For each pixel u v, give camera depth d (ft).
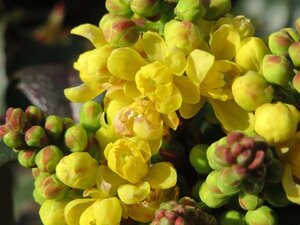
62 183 0.33
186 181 0.34
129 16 0.34
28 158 0.33
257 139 0.29
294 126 0.31
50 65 0.50
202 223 0.30
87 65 0.33
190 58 0.32
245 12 0.67
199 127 0.36
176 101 0.32
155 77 0.31
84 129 0.34
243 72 0.33
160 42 0.32
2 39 0.67
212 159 0.30
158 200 0.33
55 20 0.68
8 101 0.58
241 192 0.31
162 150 0.34
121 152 0.32
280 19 0.66
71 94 0.34
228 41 0.33
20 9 0.69
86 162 0.32
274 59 0.32
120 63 0.32
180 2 0.33
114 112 0.33
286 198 0.32
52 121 0.33
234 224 0.32
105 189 0.32
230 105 0.32
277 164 0.31
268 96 0.32
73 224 0.33
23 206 0.70
